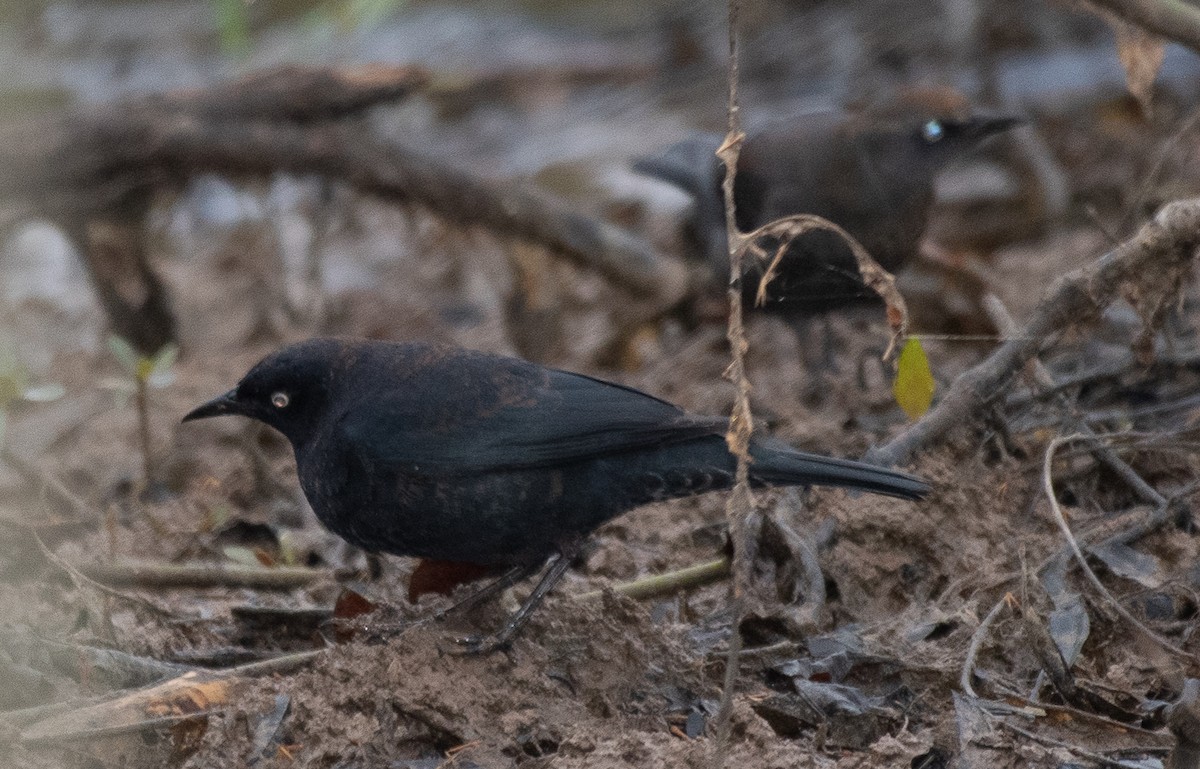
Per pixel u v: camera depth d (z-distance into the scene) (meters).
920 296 14.38
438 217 15.90
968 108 12.53
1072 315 9.88
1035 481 9.86
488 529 8.45
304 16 26.36
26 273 20.62
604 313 16.66
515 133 23.23
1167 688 7.96
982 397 9.85
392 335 17.45
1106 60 22.31
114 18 27.73
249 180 15.64
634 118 23.33
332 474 8.50
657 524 10.66
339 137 15.48
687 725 7.82
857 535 9.32
